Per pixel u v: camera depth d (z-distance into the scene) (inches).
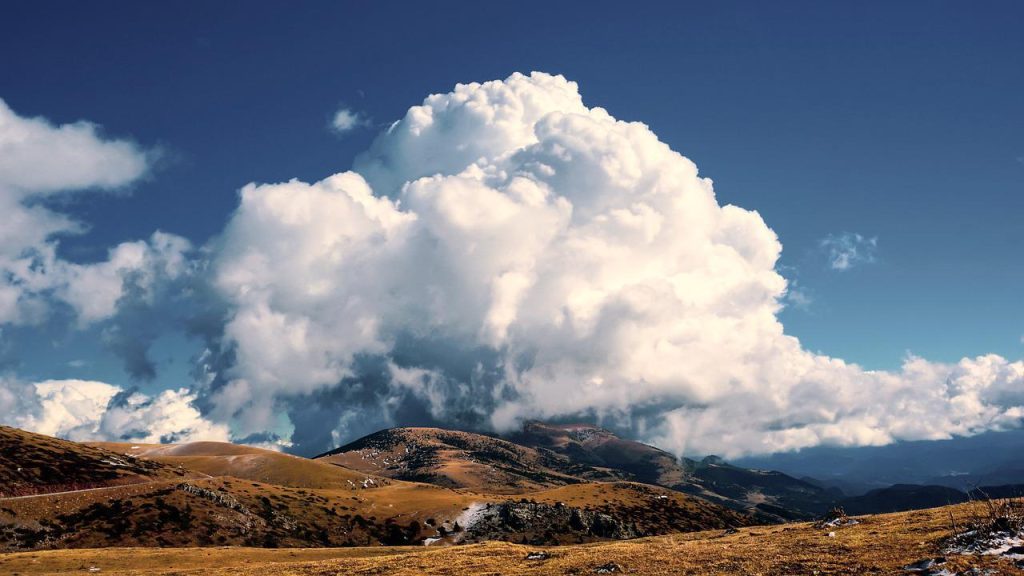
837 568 1711.4
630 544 2992.1
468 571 2276.1
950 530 1926.7
